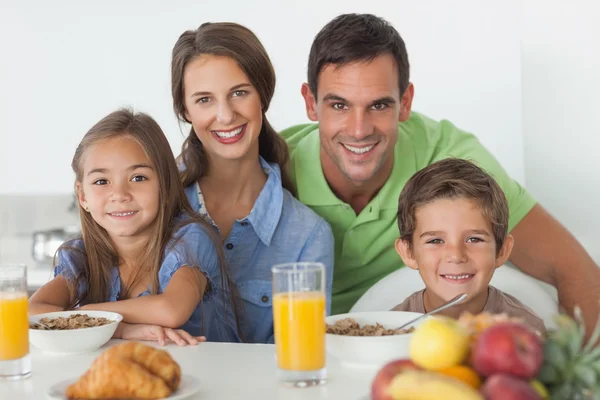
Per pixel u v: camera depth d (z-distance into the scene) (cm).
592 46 273
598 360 82
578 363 82
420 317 128
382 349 116
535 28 276
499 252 181
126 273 179
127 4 300
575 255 221
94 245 178
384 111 201
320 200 215
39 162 312
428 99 286
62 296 174
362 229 215
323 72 201
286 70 295
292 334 108
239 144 195
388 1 284
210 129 195
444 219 174
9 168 314
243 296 197
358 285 225
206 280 174
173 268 169
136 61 302
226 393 106
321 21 290
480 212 174
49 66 307
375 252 217
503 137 283
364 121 199
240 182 202
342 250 218
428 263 177
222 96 192
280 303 109
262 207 200
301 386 108
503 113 281
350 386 108
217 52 191
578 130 279
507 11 277
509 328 81
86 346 134
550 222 225
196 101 195
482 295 178
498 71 279
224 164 199
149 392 100
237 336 189
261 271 200
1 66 310
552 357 81
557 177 283
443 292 176
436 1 280
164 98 302
